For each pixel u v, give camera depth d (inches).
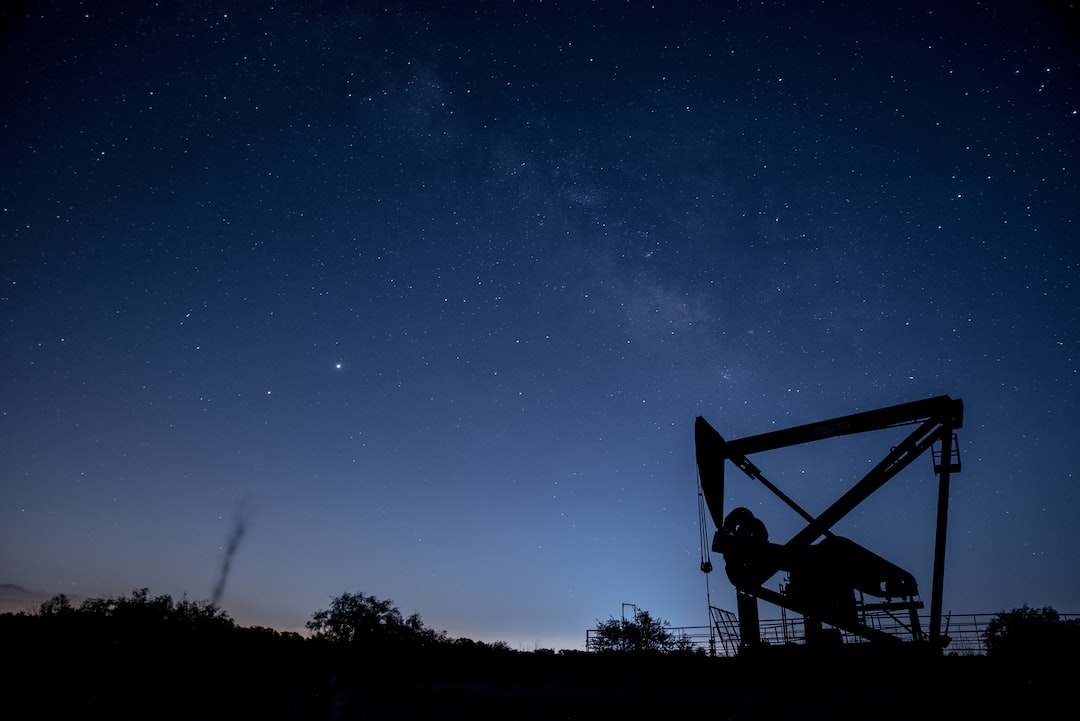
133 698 428.8
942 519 561.6
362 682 509.4
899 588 585.0
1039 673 388.8
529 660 613.9
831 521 611.8
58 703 409.4
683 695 411.5
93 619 572.7
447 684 500.7
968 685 395.9
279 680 501.4
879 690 425.7
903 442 591.5
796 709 345.4
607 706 364.5
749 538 636.1
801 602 596.1
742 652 581.3
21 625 536.7
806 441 626.5
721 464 657.6
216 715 396.5
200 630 613.6
